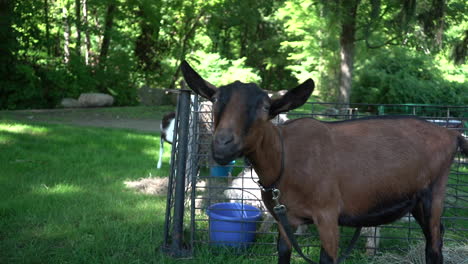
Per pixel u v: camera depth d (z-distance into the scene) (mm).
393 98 23109
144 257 3838
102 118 15883
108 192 5648
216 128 2307
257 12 30734
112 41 24297
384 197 3027
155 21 22953
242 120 2285
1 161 6879
